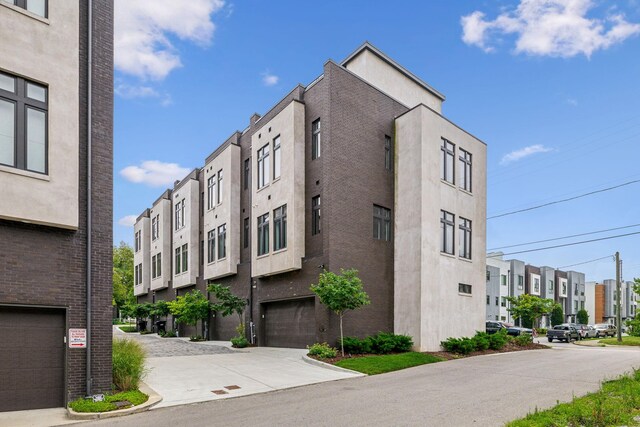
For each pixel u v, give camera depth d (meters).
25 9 10.59
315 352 17.44
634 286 36.66
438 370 15.20
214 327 30.08
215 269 28.28
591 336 40.91
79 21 11.64
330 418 8.88
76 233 11.05
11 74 10.23
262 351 20.95
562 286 68.25
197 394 11.75
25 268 10.21
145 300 45.06
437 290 20.83
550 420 7.44
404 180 21.61
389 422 8.47
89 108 11.51
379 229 21.38
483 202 25.30
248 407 10.18
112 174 11.85
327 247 19.17
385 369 15.26
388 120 22.56
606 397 9.34
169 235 39.50
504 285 57.66
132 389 11.62
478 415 8.80
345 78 20.86
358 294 17.05
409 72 26.70
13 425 8.97
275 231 22.23
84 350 10.83
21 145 10.22
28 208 10.00
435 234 21.14
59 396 10.54
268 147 23.48
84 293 11.02
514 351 22.25
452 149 23.34
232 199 27.31
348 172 20.30
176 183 39.44
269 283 23.11
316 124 21.20
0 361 9.97
